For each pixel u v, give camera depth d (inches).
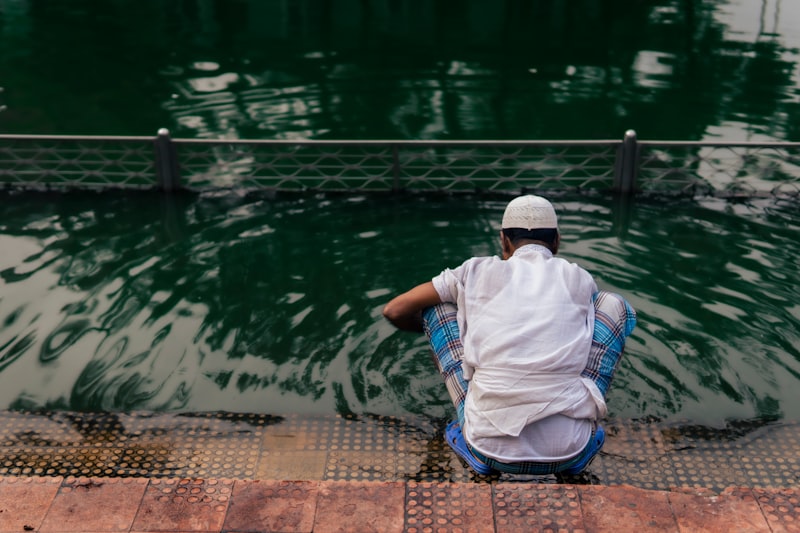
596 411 102.2
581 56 361.7
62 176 234.4
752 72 337.1
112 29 404.8
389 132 282.5
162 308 167.5
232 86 328.5
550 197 226.1
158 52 371.2
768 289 171.8
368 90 323.0
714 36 386.3
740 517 91.0
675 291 171.2
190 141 228.4
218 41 386.6
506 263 108.3
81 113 301.6
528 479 104.9
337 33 398.0
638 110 299.0
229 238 202.4
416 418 127.7
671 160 248.5
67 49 375.6
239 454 119.3
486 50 371.9
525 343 100.7
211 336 156.6
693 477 113.3
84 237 203.8
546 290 104.5
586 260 186.9
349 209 220.5
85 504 94.2
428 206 221.6
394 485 96.2
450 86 327.3
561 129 283.4
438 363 114.3
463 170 252.7
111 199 228.5
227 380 142.3
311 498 94.5
